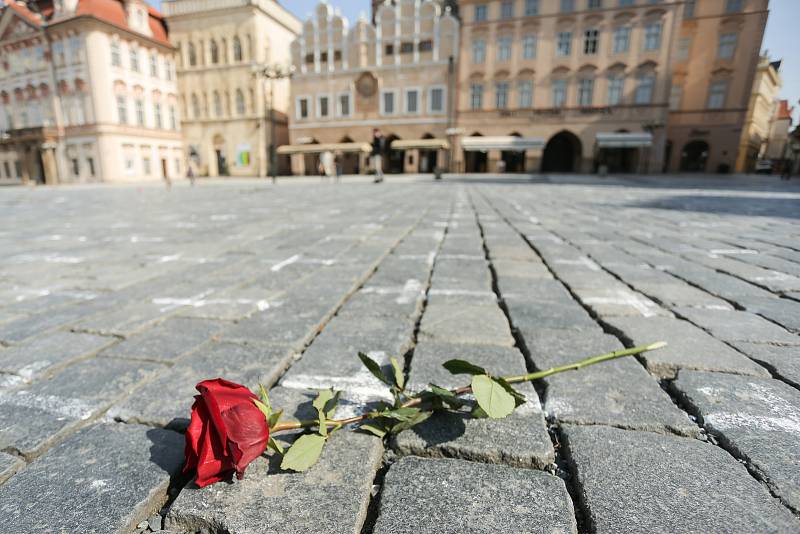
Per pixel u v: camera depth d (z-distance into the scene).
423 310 2.41
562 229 5.66
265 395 1.10
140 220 7.34
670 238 4.92
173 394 1.49
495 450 1.17
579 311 2.36
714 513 0.96
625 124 30.86
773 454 1.15
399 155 39.31
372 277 3.15
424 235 5.17
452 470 1.12
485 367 1.67
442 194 13.34
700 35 31.77
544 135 32.41
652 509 0.98
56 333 2.10
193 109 40.22
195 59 39.00
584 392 1.48
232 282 3.04
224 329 2.11
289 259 3.82
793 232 5.43
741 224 6.23
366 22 34.22
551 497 1.02
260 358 1.77
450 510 0.99
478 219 6.81
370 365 1.27
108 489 1.06
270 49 38.50
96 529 0.95
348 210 8.50
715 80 32.06
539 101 32.00
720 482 1.06
